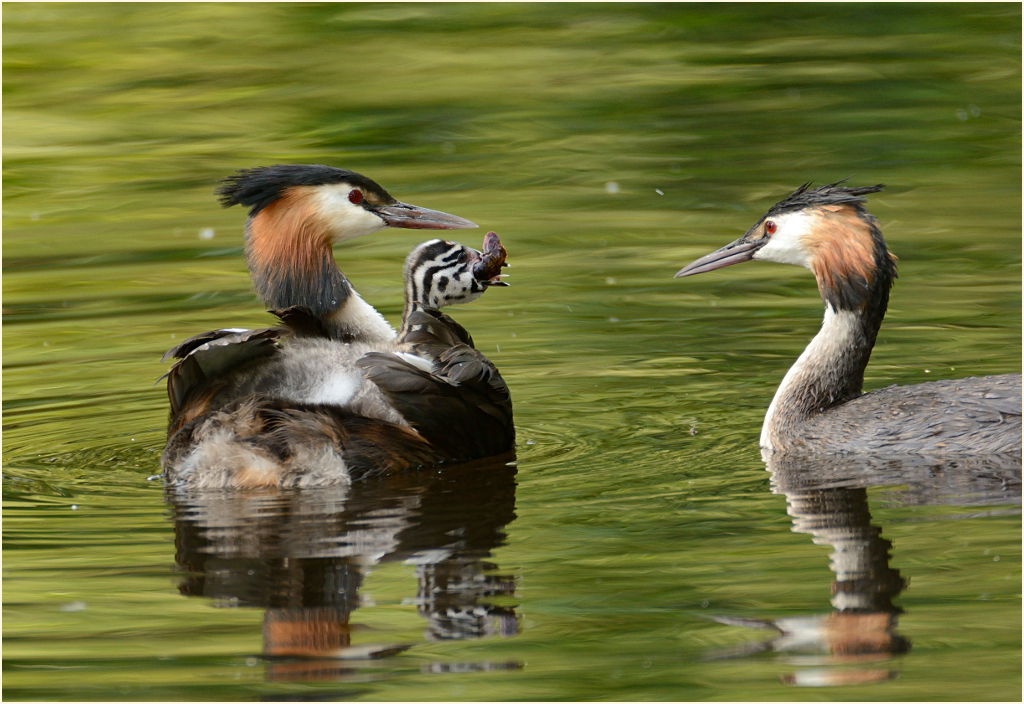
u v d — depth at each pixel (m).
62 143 25.67
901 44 29.72
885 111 26.00
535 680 8.33
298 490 11.33
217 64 29.25
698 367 15.27
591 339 16.39
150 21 31.75
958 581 9.23
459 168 24.11
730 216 21.28
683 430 13.07
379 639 8.73
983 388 12.06
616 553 9.84
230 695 8.20
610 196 22.47
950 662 8.36
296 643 8.70
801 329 16.67
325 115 26.70
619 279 18.80
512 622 8.91
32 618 8.98
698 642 8.65
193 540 10.20
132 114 26.91
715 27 31.30
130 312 17.89
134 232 21.62
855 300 12.84
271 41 30.72
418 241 21.16
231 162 24.77
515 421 13.49
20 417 13.89
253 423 11.34
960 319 16.44
